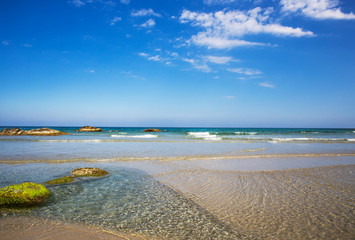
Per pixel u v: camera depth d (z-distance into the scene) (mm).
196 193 6594
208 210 5305
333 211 5312
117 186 7152
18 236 3961
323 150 17203
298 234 4156
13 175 8203
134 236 4035
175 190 6848
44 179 7734
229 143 22438
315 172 9562
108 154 13602
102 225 4449
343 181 8164
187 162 11453
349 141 26156
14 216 4789
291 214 5102
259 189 7055
